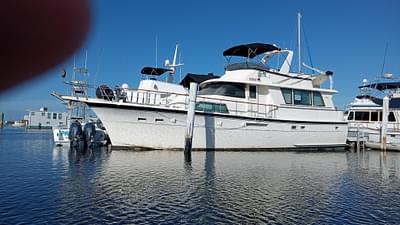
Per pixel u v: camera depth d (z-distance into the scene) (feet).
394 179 39.50
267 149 66.59
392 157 67.05
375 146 83.76
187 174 38.88
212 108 63.26
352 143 85.71
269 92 68.49
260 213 23.88
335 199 28.58
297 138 69.36
